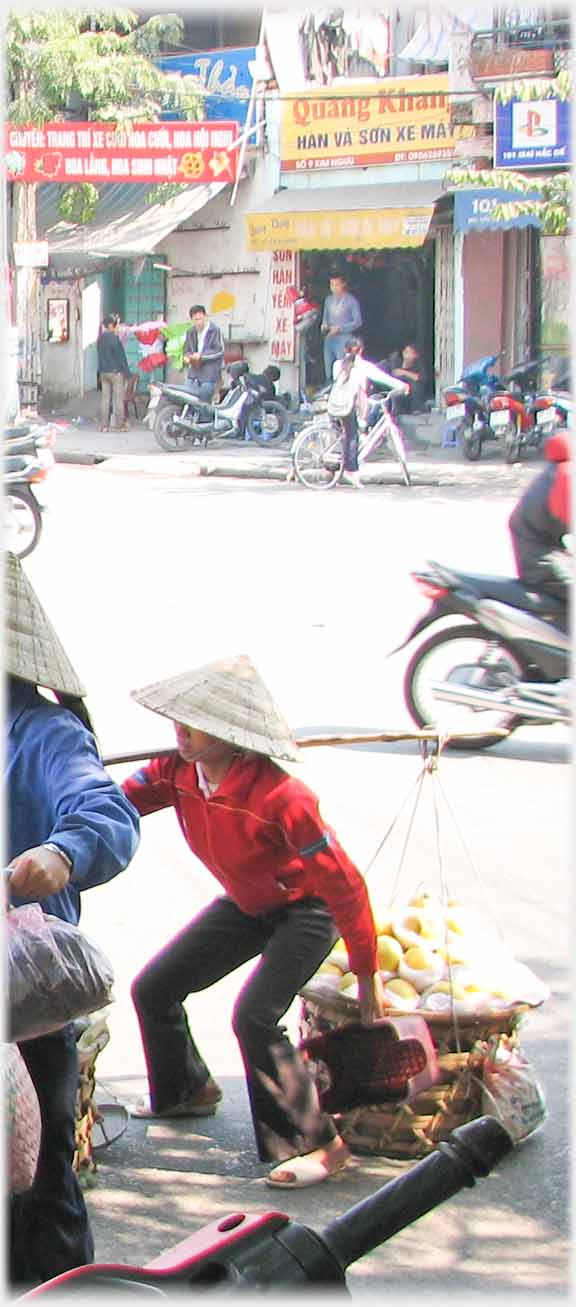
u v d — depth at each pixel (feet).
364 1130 13.12
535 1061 14.80
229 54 82.94
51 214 85.81
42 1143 9.65
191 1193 12.62
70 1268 9.64
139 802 13.38
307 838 12.49
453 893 19.13
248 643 33.47
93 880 9.35
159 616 36.27
